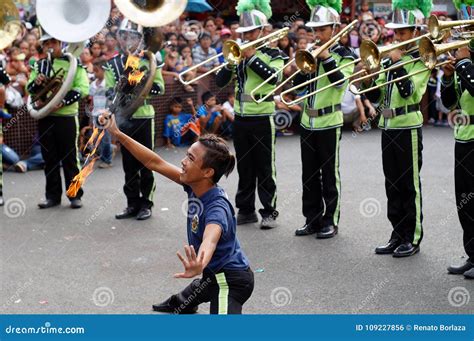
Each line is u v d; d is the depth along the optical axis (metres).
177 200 10.01
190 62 13.17
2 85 9.88
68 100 9.48
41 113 9.44
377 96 7.77
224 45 8.45
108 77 8.55
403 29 7.49
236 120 8.84
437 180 10.91
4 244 8.19
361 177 11.11
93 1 8.02
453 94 7.10
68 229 8.77
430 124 15.77
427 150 13.16
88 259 7.69
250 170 8.90
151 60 8.22
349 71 8.23
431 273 7.18
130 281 7.06
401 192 7.73
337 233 8.46
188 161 4.65
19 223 8.99
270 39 8.50
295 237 8.41
